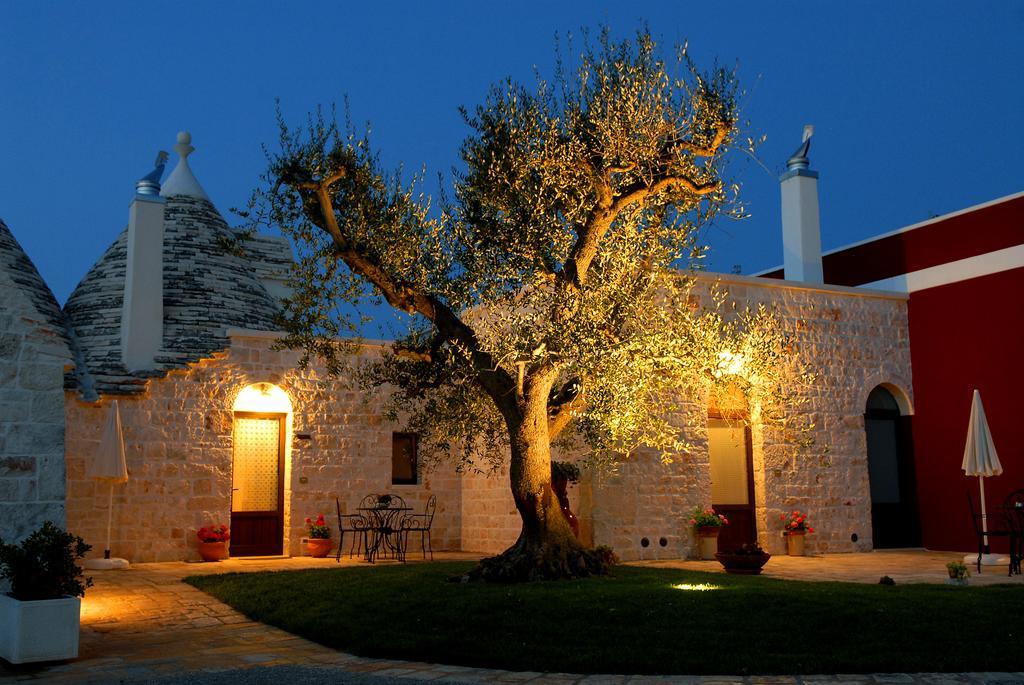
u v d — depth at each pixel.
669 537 14.91
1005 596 9.04
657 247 10.84
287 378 16.61
